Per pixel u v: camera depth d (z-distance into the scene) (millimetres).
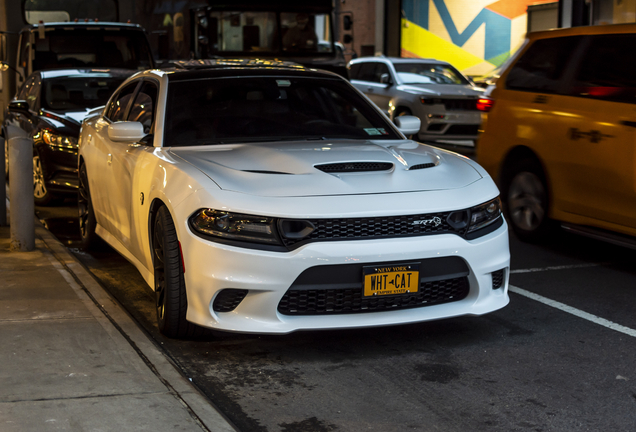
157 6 14656
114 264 6461
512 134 7188
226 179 4203
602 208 6211
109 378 3701
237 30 13641
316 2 14133
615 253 6918
